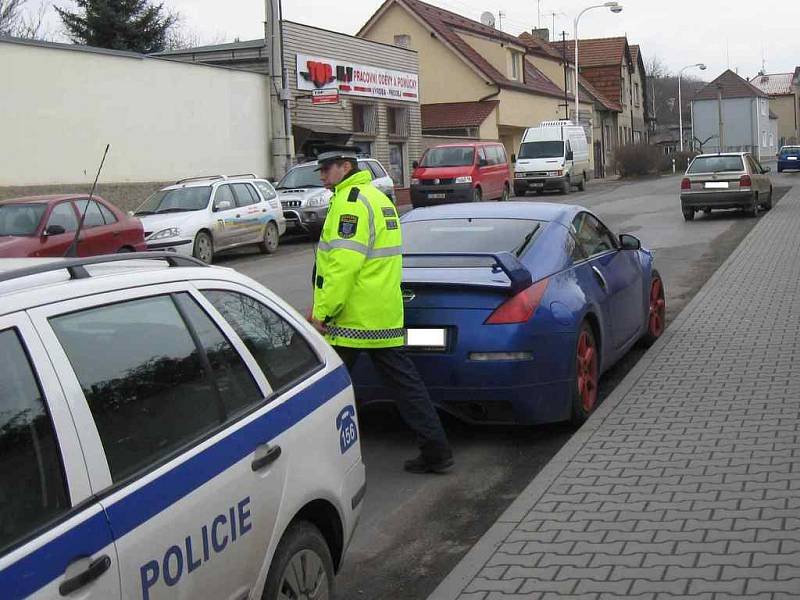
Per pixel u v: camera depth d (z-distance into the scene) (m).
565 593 4.14
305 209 23.41
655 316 9.30
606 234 8.34
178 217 18.55
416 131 39.25
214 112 26.62
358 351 5.73
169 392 3.09
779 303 10.93
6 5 43.78
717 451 5.92
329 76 32.28
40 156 21.02
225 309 3.57
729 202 23.17
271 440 3.42
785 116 120.06
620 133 74.31
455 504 5.61
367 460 6.44
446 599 4.16
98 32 42.03
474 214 7.64
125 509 2.70
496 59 52.06
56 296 2.82
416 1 50.31
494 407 6.38
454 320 6.30
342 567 4.79
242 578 3.19
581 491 5.37
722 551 4.46
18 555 2.38
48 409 2.62
